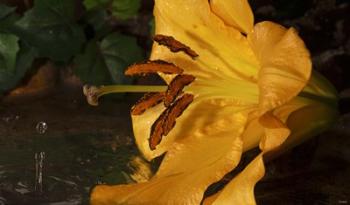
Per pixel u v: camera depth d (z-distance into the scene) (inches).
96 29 20.7
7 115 17.9
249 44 12.9
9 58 19.2
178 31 14.1
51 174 14.6
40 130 17.0
